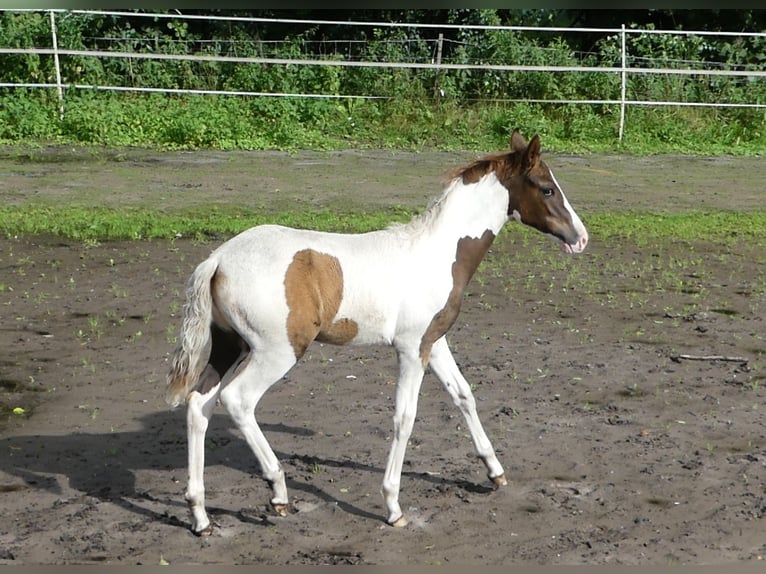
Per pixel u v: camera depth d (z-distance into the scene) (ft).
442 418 23.41
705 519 18.51
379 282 17.80
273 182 53.01
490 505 19.03
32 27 72.64
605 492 19.61
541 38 84.99
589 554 17.16
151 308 31.73
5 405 23.86
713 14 86.74
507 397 24.73
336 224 43.21
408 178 55.21
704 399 24.84
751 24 86.07
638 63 78.18
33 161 56.03
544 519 18.47
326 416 23.44
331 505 18.89
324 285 17.49
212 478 20.03
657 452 21.56
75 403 24.08
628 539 17.71
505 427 22.85
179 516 18.35
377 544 17.44
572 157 63.62
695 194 53.42
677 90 74.38
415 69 74.74
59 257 37.52
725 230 44.86
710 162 63.87
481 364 27.09
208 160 58.59
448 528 18.08
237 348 17.85
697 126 71.36
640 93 73.97
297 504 18.92
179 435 22.29
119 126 63.36
